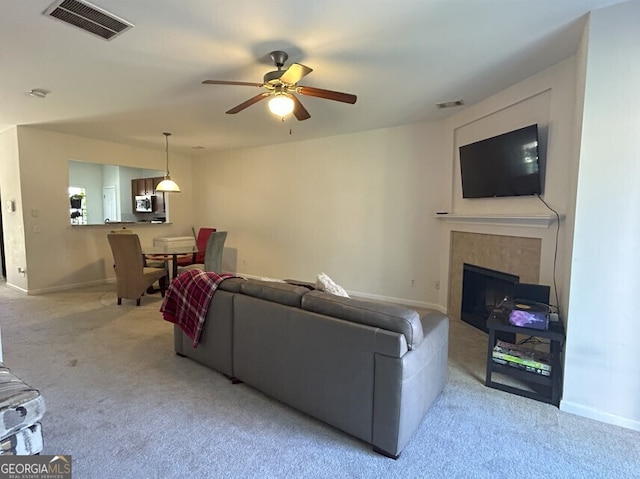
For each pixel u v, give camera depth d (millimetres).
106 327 3643
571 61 2598
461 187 4051
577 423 2074
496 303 3602
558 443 1889
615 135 1986
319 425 2039
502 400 2322
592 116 2041
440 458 1770
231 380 2551
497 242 3465
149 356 2949
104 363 2803
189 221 7125
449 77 3012
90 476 1611
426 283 4566
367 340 1801
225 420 2072
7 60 2641
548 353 2463
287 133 5082
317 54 2570
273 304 2248
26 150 4840
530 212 3072
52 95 3439
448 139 4238
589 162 2061
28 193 4891
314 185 5492
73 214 8070
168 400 2279
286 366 2172
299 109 2965
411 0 1916
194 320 2697
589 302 2107
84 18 2080
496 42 2398
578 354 2152
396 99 3574
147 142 5781
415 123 4504
